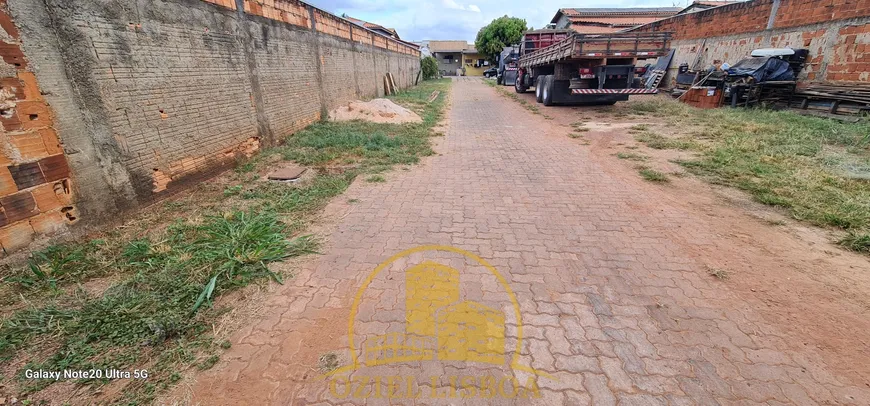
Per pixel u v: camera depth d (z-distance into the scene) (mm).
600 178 5770
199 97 5352
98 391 2105
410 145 7852
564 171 6152
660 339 2496
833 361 2309
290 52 8148
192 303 2795
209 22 5516
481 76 52750
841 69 10414
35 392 2098
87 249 3518
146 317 2607
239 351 2410
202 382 2180
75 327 2523
